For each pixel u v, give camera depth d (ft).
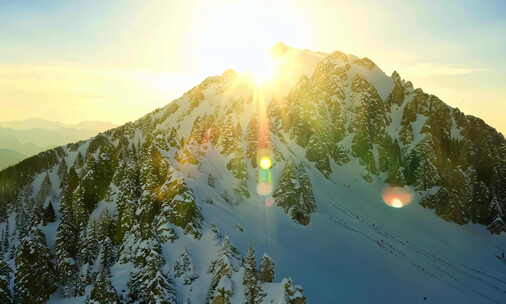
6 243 347.56
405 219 370.53
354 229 330.54
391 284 262.26
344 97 504.84
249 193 339.36
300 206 317.01
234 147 378.12
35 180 532.73
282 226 295.89
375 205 387.14
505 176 404.36
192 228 227.81
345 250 290.97
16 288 224.74
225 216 272.92
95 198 336.29
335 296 226.38
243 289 167.43
